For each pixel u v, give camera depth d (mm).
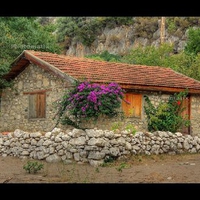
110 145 14820
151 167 13844
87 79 17062
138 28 59219
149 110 18859
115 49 60281
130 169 13586
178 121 19047
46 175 12836
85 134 14828
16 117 21016
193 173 12594
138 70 21156
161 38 46531
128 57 37562
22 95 20719
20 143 16531
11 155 16859
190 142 17516
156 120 18609
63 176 12625
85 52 62625
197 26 53156
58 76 17875
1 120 21922
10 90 21469
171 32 54156
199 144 17891
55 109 18484
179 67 31516
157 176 12258
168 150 16703
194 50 37094
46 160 15414
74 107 16312
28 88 20375
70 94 16656
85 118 16297
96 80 17094
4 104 21812
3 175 12969
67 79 17219
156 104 19203
